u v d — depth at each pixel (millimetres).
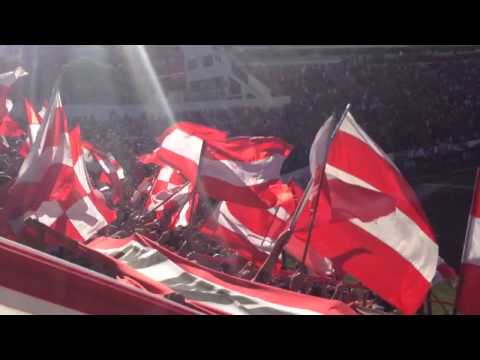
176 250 9000
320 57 29250
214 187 8719
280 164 8766
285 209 8672
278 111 27188
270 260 6945
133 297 3812
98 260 6582
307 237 6711
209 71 28484
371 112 27297
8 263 3564
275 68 28734
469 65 29312
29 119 11320
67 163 7156
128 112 28938
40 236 6562
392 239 6406
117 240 8117
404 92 27922
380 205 6441
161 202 10398
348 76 28484
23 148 11531
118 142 23844
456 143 26562
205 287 6332
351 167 6555
